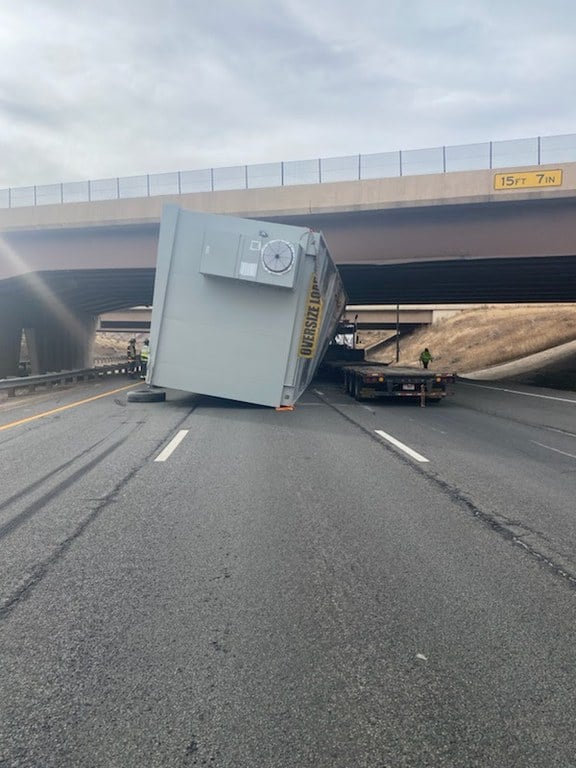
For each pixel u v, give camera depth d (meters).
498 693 3.41
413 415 17.02
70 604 4.56
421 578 5.06
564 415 17.42
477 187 24.03
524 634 4.09
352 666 3.69
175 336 16.19
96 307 49.12
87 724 3.15
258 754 2.92
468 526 6.50
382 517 6.82
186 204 27.67
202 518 6.75
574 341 55.84
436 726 3.13
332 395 23.58
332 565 5.35
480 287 37.88
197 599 4.64
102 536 6.14
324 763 2.86
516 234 24.75
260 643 3.97
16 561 5.46
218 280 15.95
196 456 10.34
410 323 87.12
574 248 24.25
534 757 2.90
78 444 11.54
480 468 9.55
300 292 15.92
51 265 30.42
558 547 5.84
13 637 4.06
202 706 3.30
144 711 3.25
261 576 5.10
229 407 18.11
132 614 4.39
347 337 36.25
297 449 11.09
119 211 28.58
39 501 7.45
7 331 37.56
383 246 26.30
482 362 61.88
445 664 3.72
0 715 3.23
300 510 7.07
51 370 44.16
